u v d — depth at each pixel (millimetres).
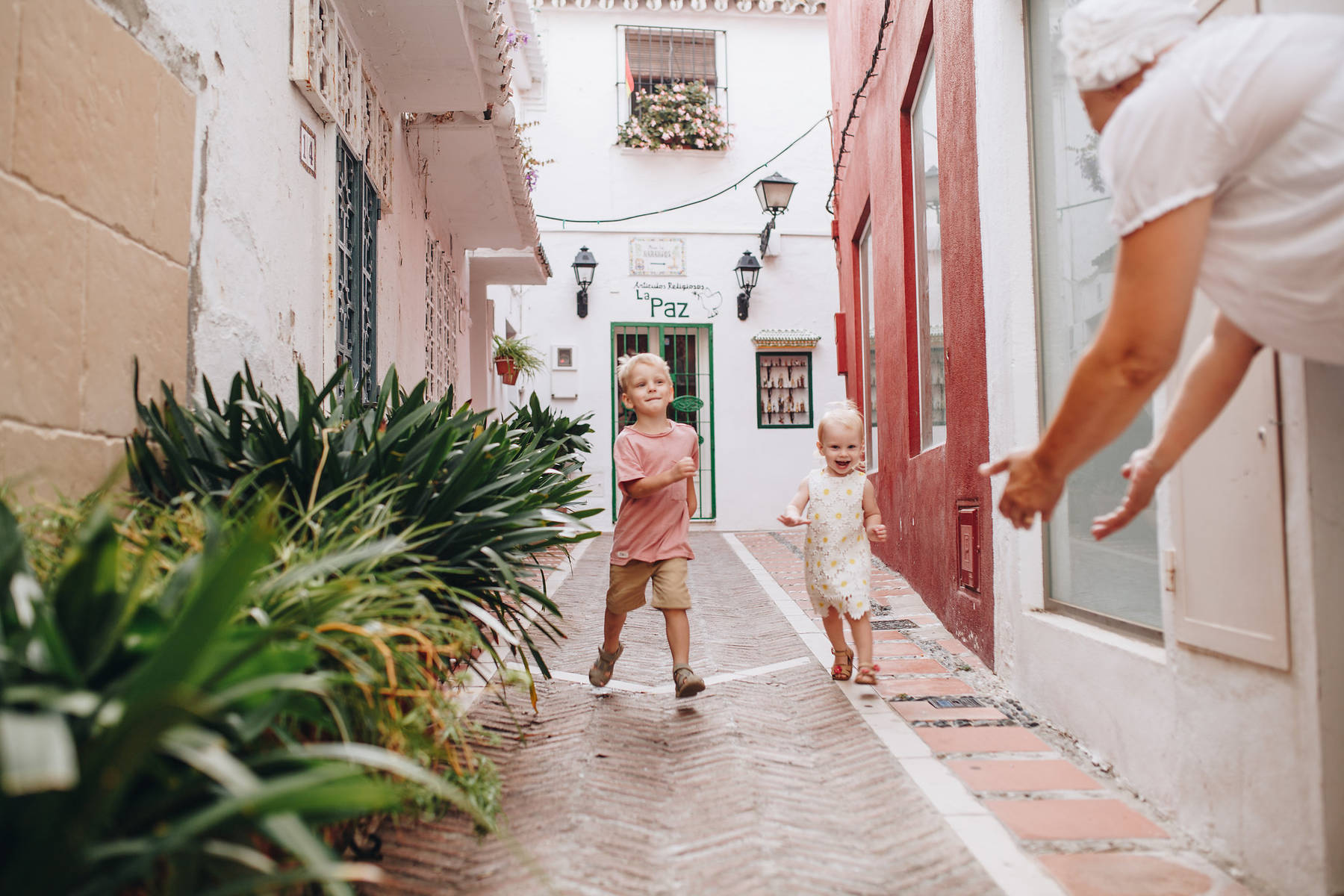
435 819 2453
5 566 1262
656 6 13078
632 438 3863
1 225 1914
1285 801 2027
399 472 2658
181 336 2732
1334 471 1932
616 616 3824
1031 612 3674
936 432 6090
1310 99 1446
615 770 2926
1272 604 2055
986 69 4078
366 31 4793
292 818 1159
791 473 13156
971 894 2100
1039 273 3764
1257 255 1500
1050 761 3018
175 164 2699
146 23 2537
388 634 1822
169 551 1864
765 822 2510
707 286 13227
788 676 4188
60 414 2113
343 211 4547
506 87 5762
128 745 1030
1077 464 1688
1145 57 1630
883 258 7594
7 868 1038
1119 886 2131
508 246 9141
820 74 13578
